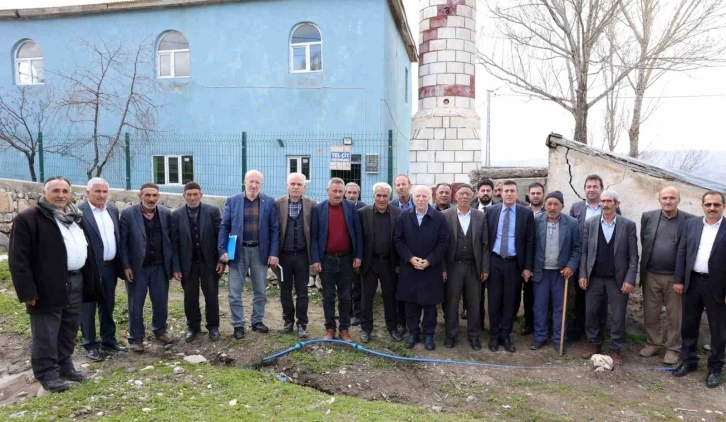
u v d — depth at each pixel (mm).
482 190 6805
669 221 5570
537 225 5941
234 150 12977
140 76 13070
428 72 10297
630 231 5535
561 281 5895
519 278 5930
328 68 12422
